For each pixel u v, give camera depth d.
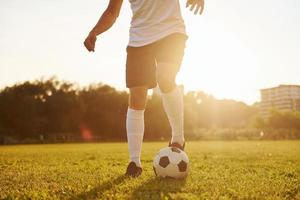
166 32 3.97
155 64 4.18
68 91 57.44
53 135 49.84
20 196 2.85
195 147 16.42
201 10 4.44
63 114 52.91
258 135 40.69
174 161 3.76
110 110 56.03
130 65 4.11
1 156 9.81
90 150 14.49
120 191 3.02
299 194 2.96
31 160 7.77
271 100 65.88
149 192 2.97
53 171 4.89
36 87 56.53
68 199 2.72
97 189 3.11
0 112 50.53
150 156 9.02
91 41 4.02
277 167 5.63
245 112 75.94
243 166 5.80
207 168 5.34
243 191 3.00
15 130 50.19
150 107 49.88
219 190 3.06
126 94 56.59
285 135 39.41
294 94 64.25
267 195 2.87
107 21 4.07
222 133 41.50
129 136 4.10
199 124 67.31
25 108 50.78
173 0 4.12
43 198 2.77
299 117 44.47
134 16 4.15
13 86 55.84
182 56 4.12
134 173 3.98
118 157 8.83
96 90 59.00
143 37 4.03
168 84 3.97
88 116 53.38
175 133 4.29
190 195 2.82
